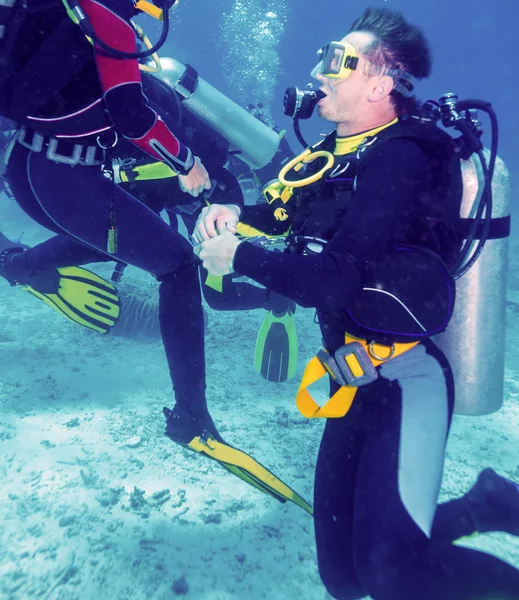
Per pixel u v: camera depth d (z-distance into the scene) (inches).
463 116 71.5
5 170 83.2
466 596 53.9
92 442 121.8
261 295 155.8
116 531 95.3
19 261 125.9
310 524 102.7
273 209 81.8
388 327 64.1
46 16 65.4
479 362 83.7
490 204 66.2
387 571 55.4
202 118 143.6
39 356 168.7
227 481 112.7
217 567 89.7
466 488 114.4
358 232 57.9
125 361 169.3
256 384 161.0
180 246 90.1
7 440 120.0
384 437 65.3
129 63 66.9
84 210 78.6
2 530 93.4
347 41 68.7
